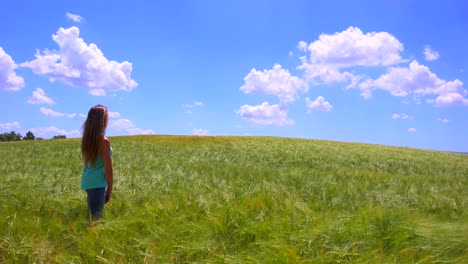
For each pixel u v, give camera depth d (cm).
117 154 1947
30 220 459
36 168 1108
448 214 571
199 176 926
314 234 404
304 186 787
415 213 512
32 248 378
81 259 371
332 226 418
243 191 686
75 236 423
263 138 4634
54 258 368
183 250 390
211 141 3941
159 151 2420
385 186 875
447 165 2184
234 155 2180
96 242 401
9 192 621
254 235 430
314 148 3153
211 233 434
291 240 398
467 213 538
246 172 998
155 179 836
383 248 374
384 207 564
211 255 383
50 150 2431
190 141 3897
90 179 501
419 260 338
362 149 3375
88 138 497
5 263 365
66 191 698
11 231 423
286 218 468
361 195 684
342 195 666
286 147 3162
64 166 1231
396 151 3419
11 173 941
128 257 383
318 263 348
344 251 361
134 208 536
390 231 393
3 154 2009
